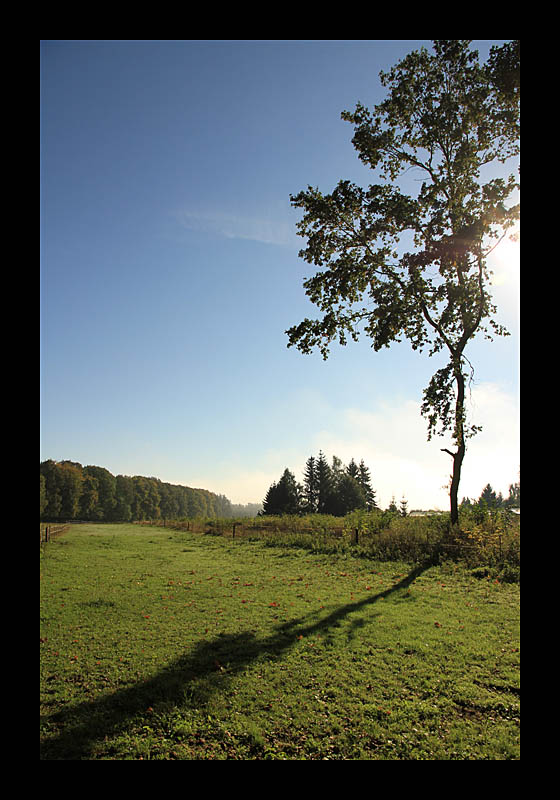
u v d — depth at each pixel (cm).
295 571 1633
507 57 1680
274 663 750
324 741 523
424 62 1916
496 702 611
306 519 3031
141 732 542
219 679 688
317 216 2019
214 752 501
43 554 2122
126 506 11738
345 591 1291
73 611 1082
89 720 567
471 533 1741
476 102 1856
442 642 845
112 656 786
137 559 2031
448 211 1936
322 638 870
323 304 2097
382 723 561
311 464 8938
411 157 2027
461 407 1988
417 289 2006
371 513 2539
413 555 1748
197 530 3788
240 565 1814
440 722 563
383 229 1988
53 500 9238
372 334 2150
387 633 899
